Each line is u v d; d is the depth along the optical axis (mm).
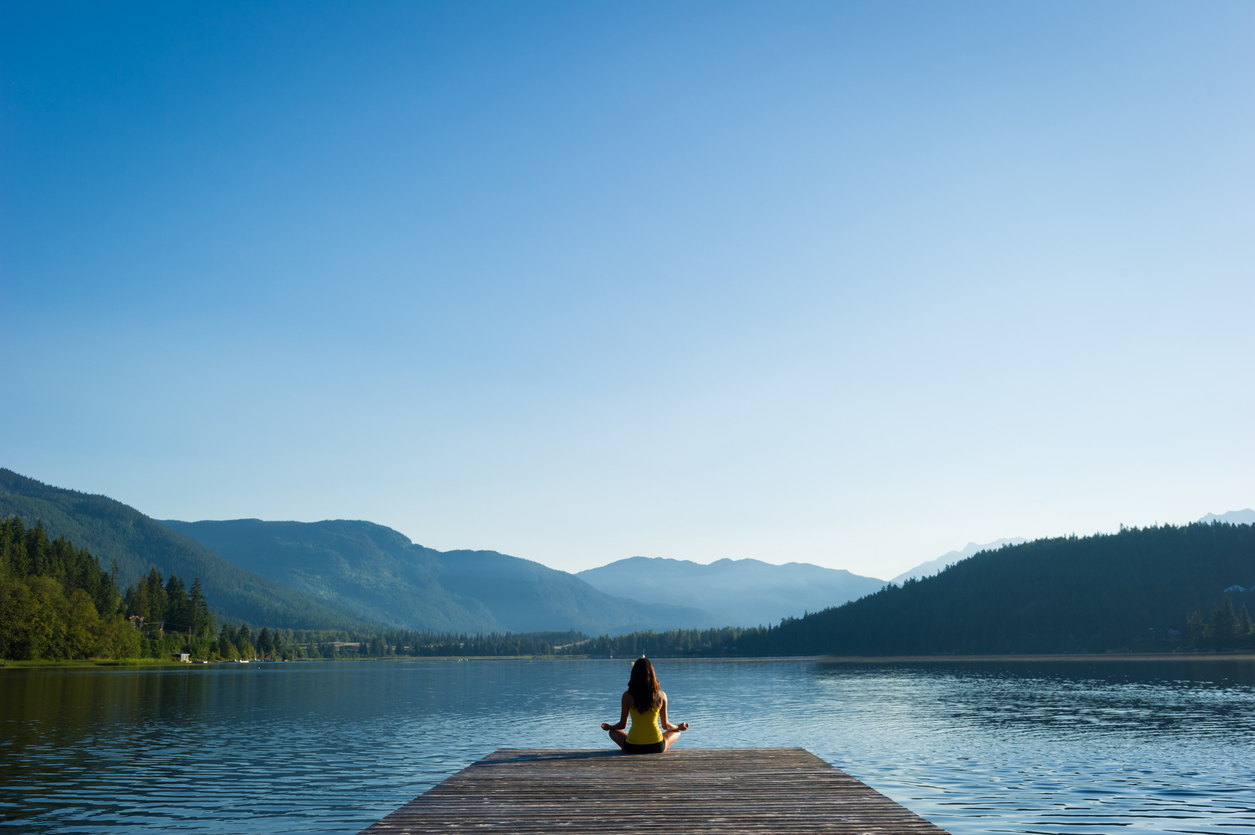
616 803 14039
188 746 44125
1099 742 47000
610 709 76438
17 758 38656
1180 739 48000
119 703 74250
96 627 196875
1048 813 26859
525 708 77750
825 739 50188
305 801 28828
